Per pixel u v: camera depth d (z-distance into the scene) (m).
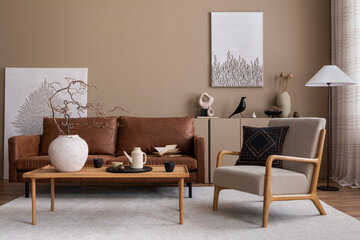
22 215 2.60
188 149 3.76
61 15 4.55
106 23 4.56
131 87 4.56
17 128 4.46
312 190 2.53
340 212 2.70
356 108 3.92
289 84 4.59
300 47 4.60
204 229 2.26
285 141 2.82
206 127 4.16
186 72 4.57
